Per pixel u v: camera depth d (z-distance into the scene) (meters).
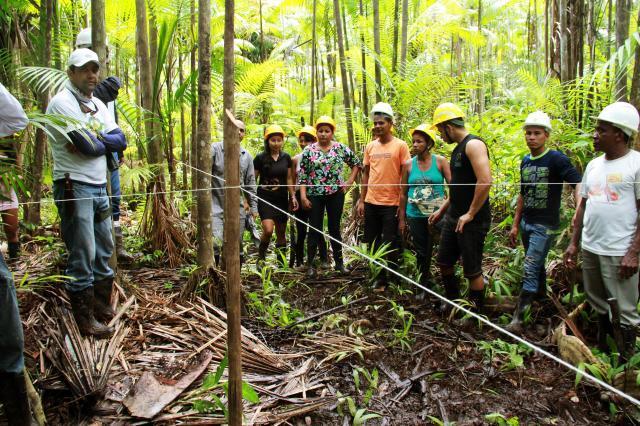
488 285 3.82
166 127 4.96
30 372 2.53
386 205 4.24
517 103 6.35
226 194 1.53
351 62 5.68
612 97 4.22
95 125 2.54
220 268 3.82
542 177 3.25
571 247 3.14
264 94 7.62
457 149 3.46
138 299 3.46
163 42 4.48
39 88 3.38
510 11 11.77
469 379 2.82
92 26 3.25
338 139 7.86
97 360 2.68
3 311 1.99
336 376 2.85
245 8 9.22
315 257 5.23
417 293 4.00
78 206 2.78
